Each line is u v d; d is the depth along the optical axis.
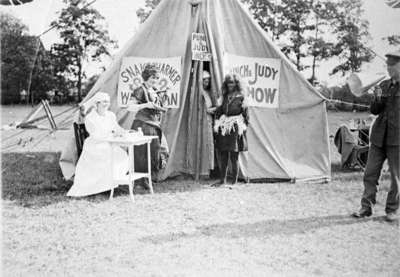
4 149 8.69
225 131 6.00
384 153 4.75
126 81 6.39
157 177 6.37
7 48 10.96
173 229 4.39
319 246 4.00
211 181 6.53
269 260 3.66
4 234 4.12
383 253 3.84
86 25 11.15
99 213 4.88
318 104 6.63
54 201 5.32
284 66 6.66
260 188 6.12
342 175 7.14
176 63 6.43
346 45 11.34
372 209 4.98
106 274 3.32
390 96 4.54
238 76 6.05
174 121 6.52
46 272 3.34
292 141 6.68
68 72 11.29
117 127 5.90
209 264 3.54
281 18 11.43
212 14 6.58
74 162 6.34
